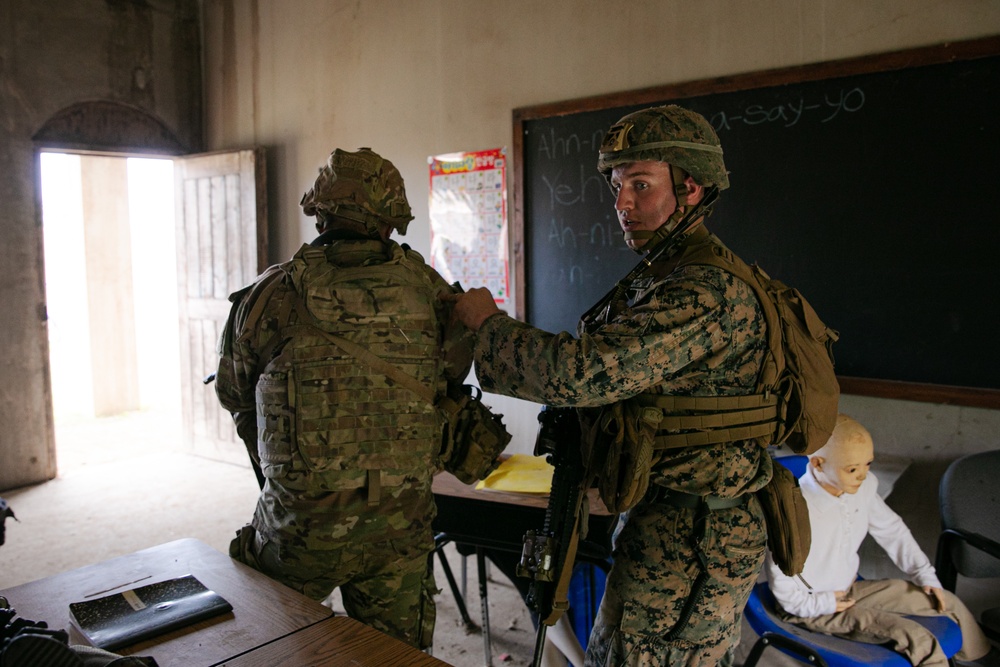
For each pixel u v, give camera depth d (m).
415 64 4.11
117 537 3.67
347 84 4.46
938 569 2.27
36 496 4.33
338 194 1.57
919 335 2.69
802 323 1.36
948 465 2.64
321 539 1.46
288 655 1.16
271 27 4.84
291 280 1.53
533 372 1.24
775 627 1.96
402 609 1.57
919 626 1.91
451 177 3.99
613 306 1.37
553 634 2.06
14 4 4.50
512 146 3.76
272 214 5.00
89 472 4.82
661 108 1.34
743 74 2.98
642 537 1.33
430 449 1.56
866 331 2.79
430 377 1.55
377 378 1.48
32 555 3.46
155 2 5.11
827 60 2.80
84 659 0.93
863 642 1.93
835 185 2.82
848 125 2.77
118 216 6.67
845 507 2.05
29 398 4.57
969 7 2.51
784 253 2.96
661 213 1.33
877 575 2.77
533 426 3.77
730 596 1.31
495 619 2.82
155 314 8.74
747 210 3.03
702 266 1.27
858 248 2.79
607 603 1.37
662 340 1.19
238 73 5.09
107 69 4.91
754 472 1.31
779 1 2.91
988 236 2.53
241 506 4.11
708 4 3.09
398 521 1.52
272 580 1.43
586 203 3.50
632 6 3.30
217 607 1.28
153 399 7.20
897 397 2.71
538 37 3.61
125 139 5.02
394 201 1.62
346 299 1.47
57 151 4.75
